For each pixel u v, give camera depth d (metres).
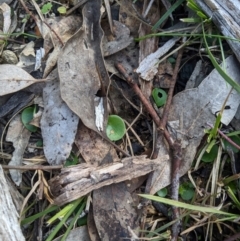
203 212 0.24
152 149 0.25
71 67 0.24
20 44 0.26
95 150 0.24
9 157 0.25
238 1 0.24
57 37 0.25
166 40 0.26
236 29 0.24
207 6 0.24
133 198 0.24
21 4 0.27
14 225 0.21
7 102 0.25
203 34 0.24
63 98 0.24
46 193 0.24
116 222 0.24
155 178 0.24
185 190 0.25
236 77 0.25
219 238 0.25
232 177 0.24
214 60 0.23
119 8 0.26
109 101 0.25
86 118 0.24
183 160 0.24
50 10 0.26
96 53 0.25
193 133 0.25
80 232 0.24
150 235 0.24
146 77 0.25
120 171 0.24
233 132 0.24
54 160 0.24
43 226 0.24
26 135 0.25
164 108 0.25
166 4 0.26
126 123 0.25
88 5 0.25
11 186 0.24
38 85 0.25
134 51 0.26
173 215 0.24
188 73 0.26
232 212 0.25
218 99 0.24
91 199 0.24
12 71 0.25
